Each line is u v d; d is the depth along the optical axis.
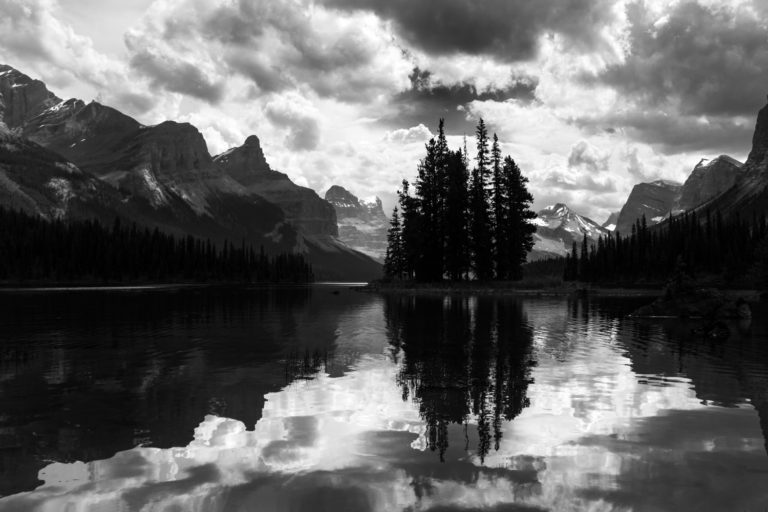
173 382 14.06
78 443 9.05
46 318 34.38
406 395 12.66
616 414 11.02
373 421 10.46
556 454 8.59
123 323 30.80
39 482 7.36
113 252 168.62
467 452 8.66
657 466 8.03
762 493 7.05
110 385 13.64
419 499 6.82
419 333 25.52
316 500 6.78
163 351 19.58
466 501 6.76
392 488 7.18
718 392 12.98
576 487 7.25
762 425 10.22
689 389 13.30
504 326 28.95
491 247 80.31
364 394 12.74
